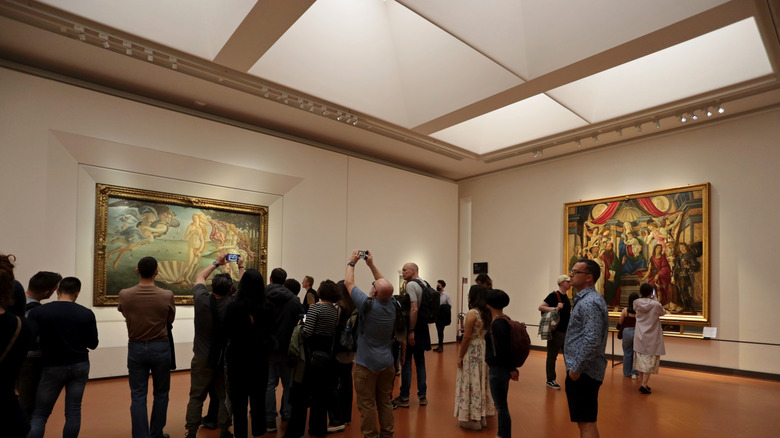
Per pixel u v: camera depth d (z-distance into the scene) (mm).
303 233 11281
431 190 14805
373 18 8906
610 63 6898
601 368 3949
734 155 10141
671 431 5703
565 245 13031
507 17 7188
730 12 5719
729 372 9766
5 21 6547
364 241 12641
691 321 10273
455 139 12219
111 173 8445
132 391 4500
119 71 8156
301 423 5035
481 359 5812
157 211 8992
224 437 4926
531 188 14188
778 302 9328
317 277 11461
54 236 7695
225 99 9383
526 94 8086
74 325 4133
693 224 10547
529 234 14094
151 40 6816
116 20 6500
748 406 6977
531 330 13734
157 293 4645
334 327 5160
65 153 7918
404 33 9031
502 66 7223
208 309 4824
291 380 5293
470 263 16359
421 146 12320
